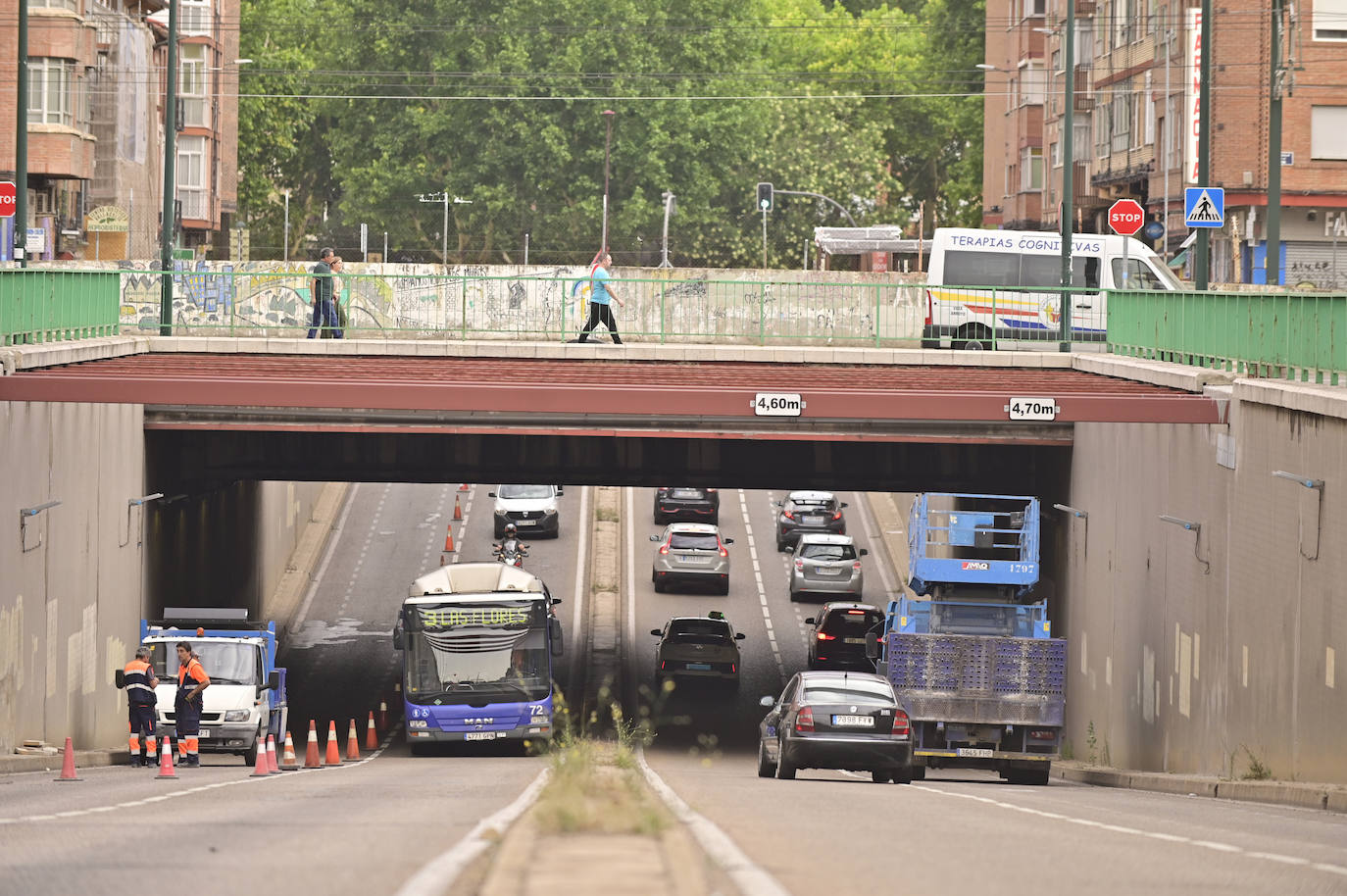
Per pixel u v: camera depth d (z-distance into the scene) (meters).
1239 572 91.88
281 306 155.12
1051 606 140.00
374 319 150.25
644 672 176.50
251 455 140.12
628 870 29.05
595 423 121.94
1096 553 124.62
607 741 134.75
